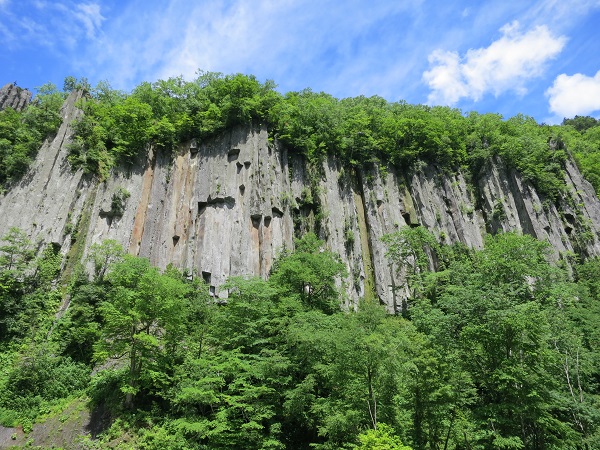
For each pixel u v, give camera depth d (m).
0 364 42.09
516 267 50.34
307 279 48.09
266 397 33.28
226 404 33.47
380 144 81.19
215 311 43.16
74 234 55.91
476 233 78.50
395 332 30.97
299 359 34.56
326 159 73.50
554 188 87.56
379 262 66.50
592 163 100.19
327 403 29.81
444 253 70.00
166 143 66.81
